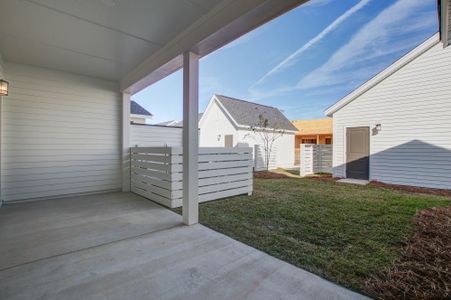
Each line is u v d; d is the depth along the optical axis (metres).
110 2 2.39
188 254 2.22
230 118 11.10
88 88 4.84
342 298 1.58
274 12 2.19
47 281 1.78
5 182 4.03
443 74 5.68
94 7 2.48
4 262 2.06
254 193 5.07
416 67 6.07
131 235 2.68
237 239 2.58
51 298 1.58
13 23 2.79
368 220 3.19
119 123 5.25
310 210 3.71
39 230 2.81
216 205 4.03
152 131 5.93
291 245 2.42
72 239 2.56
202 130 12.93
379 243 2.45
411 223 3.05
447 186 5.62
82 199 4.44
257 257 2.16
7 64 4.02
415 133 6.10
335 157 7.72
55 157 4.50
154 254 2.22
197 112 3.10
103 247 2.37
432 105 5.85
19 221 3.14
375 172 6.81
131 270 1.94
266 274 1.88
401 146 6.33
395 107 6.44
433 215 3.39
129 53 3.67
